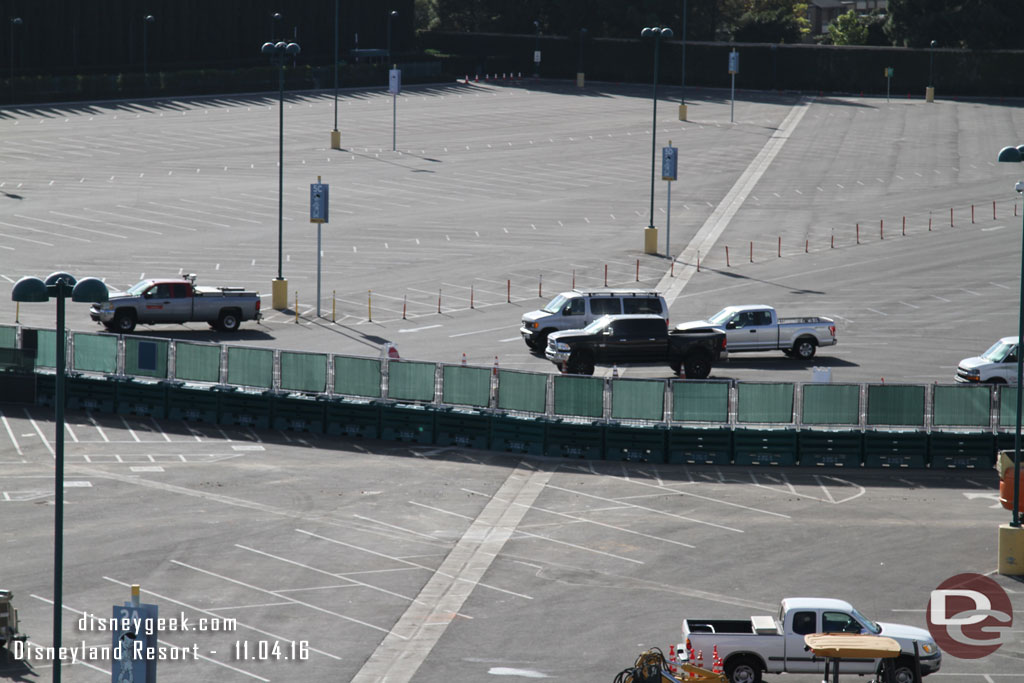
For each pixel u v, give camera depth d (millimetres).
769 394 72438
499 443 74312
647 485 67812
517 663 45906
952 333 101375
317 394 78625
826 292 115812
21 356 82750
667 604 51500
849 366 91250
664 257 130125
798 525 61375
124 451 72438
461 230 142625
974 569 55688
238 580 53562
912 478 69750
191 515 61594
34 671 44812
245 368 79688
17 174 167250
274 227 141875
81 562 55031
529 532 60094
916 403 71812
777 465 71688
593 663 45875
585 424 72812
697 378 87438
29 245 129375
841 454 71375
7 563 54625
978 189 167375
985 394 71500
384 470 69875
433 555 56938
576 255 130375
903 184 171875
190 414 79625
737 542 58938
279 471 69312
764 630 44656
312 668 45375
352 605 51188
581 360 87125
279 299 107750
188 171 174500
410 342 96688
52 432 76062
